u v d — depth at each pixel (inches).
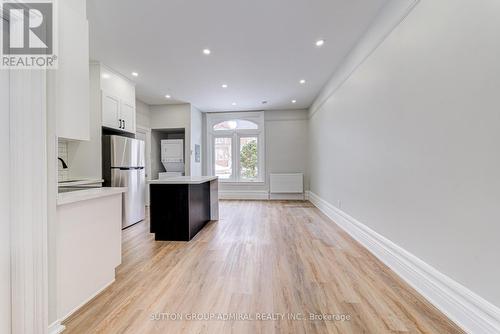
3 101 49.8
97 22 100.4
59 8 59.7
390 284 78.6
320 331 56.7
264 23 102.7
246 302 68.9
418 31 71.9
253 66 148.0
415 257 74.9
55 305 56.7
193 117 242.7
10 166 50.7
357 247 113.7
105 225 76.7
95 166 139.4
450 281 60.7
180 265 94.6
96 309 65.5
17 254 50.8
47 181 54.9
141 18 98.0
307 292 74.0
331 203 172.2
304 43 120.3
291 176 263.0
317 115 214.2
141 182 174.1
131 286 78.0
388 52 89.4
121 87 159.9
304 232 139.9
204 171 273.7
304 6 91.7
